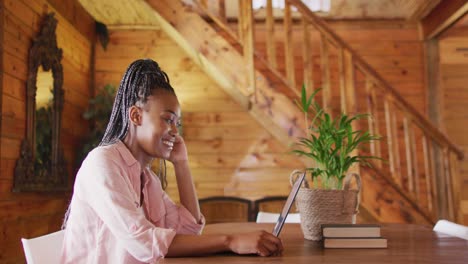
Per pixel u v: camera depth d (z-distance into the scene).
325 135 1.54
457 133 5.19
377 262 1.07
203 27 3.63
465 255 1.17
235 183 4.74
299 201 1.54
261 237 1.15
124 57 4.88
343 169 1.53
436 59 4.97
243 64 3.57
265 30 4.98
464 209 5.28
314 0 5.08
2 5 2.91
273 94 3.53
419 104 4.98
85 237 1.25
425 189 4.73
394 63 5.02
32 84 3.33
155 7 3.69
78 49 4.43
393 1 5.04
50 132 3.68
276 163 4.75
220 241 1.13
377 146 3.57
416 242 1.43
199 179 4.76
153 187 1.47
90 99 4.70
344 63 3.62
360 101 4.82
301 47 4.94
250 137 4.78
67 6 4.07
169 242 1.10
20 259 3.17
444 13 4.53
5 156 2.98
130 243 1.11
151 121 1.30
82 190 1.23
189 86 4.84
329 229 1.32
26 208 3.28
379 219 3.39
